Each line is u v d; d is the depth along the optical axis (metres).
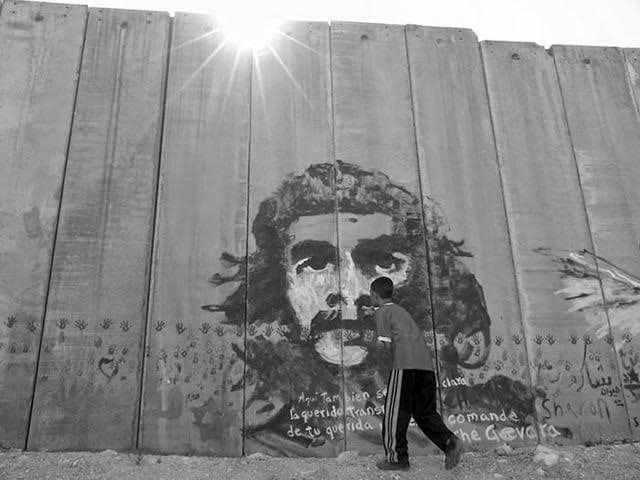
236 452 5.25
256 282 5.79
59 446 5.09
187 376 5.41
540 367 5.86
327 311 5.77
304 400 5.48
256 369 5.52
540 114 6.85
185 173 6.06
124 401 5.28
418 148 6.50
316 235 6.03
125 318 5.51
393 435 4.59
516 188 6.48
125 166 5.99
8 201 5.71
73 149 5.98
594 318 6.10
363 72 6.74
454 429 5.55
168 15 6.66
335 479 4.62
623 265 6.34
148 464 4.86
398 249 6.08
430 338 5.83
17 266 5.52
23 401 5.16
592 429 5.70
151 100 6.27
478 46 7.07
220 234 5.89
